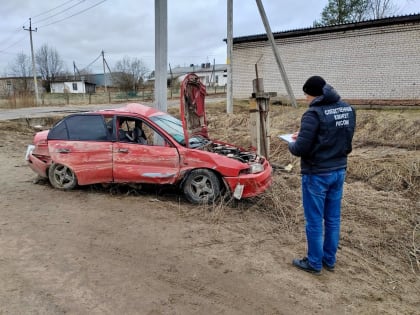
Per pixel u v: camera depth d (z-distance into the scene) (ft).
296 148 10.19
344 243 13.60
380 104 44.75
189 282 10.27
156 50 23.22
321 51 52.60
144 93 145.28
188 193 17.17
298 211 16.51
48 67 212.23
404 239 14.03
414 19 43.60
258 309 9.12
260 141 22.98
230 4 41.81
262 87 22.68
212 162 16.57
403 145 26.66
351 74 50.29
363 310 9.34
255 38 58.18
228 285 10.18
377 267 11.85
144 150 17.39
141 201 17.52
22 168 24.52
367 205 17.42
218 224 14.83
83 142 18.22
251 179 16.26
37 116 54.08
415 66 44.80
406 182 20.34
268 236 13.83
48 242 12.73
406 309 9.54
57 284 9.95
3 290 9.59
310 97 10.30
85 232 13.67
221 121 41.47
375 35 47.37
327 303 9.54
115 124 18.02
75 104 105.50
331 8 95.81
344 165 10.55
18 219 14.92
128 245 12.60
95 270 10.79
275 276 10.78
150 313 8.77
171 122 19.10
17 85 150.82
